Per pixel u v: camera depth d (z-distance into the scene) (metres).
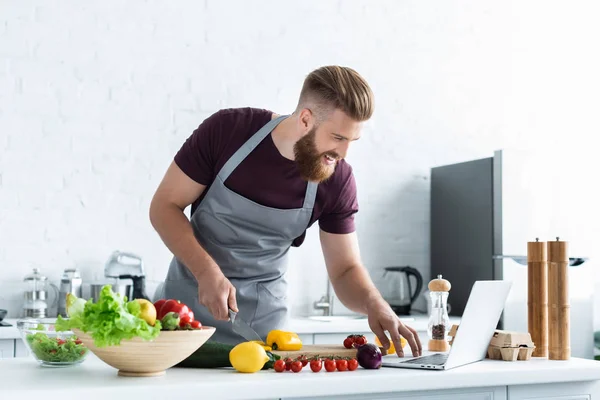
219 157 2.42
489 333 2.07
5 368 1.86
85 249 3.94
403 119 4.60
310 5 4.42
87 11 3.98
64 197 3.92
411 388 1.77
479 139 4.75
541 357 2.16
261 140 2.39
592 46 5.02
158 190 2.44
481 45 4.79
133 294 3.84
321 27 4.44
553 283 2.15
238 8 4.26
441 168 4.55
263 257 2.60
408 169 4.60
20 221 3.85
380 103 4.56
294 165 2.40
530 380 1.90
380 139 4.55
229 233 2.52
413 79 4.63
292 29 4.37
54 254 3.89
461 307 4.37
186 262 2.17
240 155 2.40
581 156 4.95
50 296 3.85
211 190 2.46
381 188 4.55
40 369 1.84
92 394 1.51
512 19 4.86
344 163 2.48
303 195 2.46
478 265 4.25
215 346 1.87
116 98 4.02
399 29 4.61
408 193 4.60
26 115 3.88
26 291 3.74
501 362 2.04
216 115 2.45
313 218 2.51
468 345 1.96
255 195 2.45
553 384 1.96
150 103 4.08
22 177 3.86
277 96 4.32
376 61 4.56
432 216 4.60
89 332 1.62
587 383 2.00
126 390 1.53
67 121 3.94
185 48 4.15
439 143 4.67
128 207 4.02
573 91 4.96
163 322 1.68
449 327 2.33
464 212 4.36
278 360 1.81
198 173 2.43
